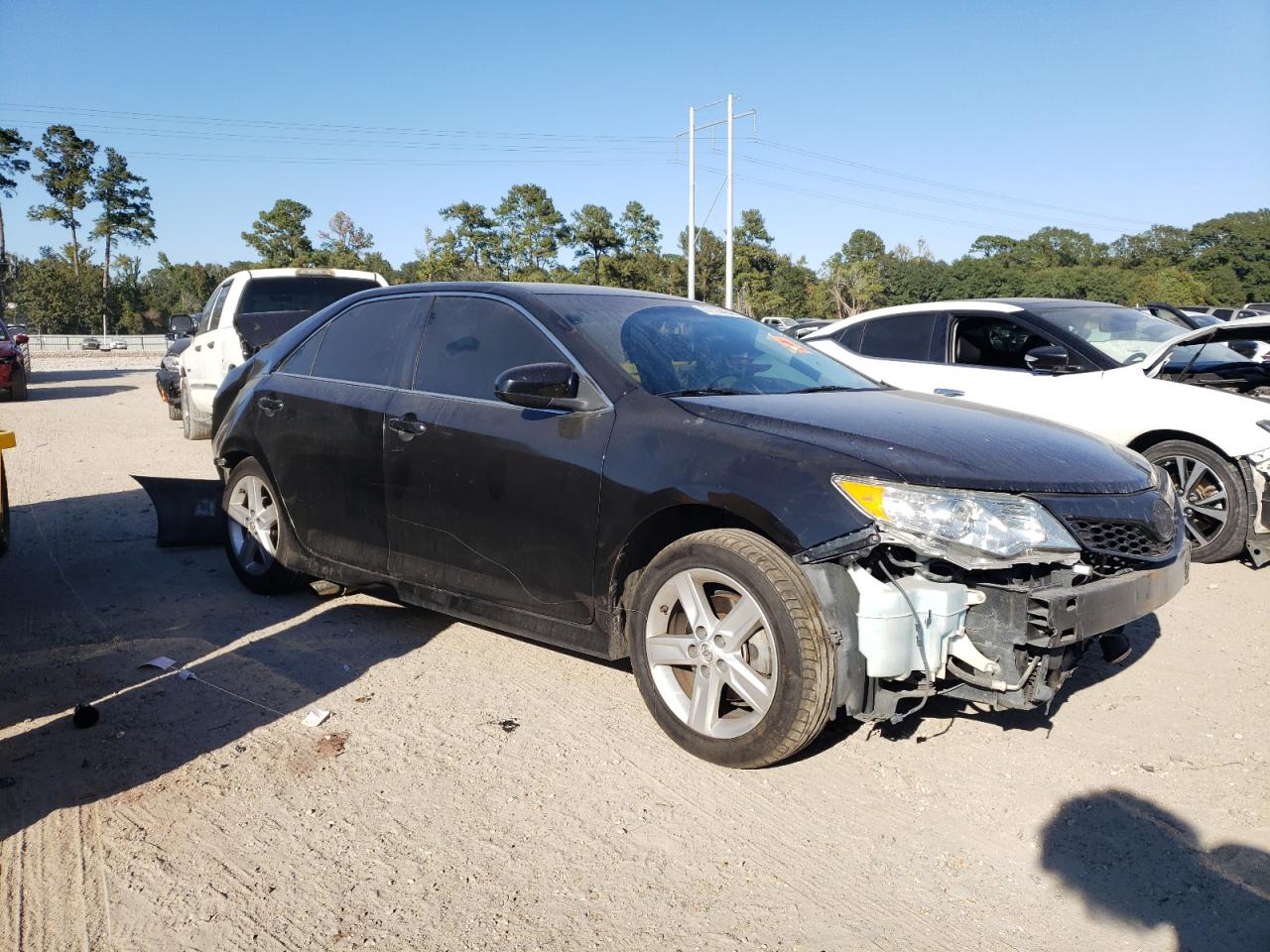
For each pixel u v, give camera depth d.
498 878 2.71
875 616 3.00
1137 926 2.53
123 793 3.16
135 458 10.07
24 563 5.95
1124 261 98.19
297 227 63.16
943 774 3.33
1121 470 3.46
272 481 5.02
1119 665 4.35
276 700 3.90
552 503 3.70
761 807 3.11
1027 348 7.09
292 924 2.51
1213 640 4.68
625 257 65.44
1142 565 3.29
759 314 69.69
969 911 2.60
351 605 5.14
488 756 3.44
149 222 87.62
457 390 4.20
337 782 3.24
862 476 3.04
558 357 3.91
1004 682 3.02
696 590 3.32
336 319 5.05
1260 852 2.87
